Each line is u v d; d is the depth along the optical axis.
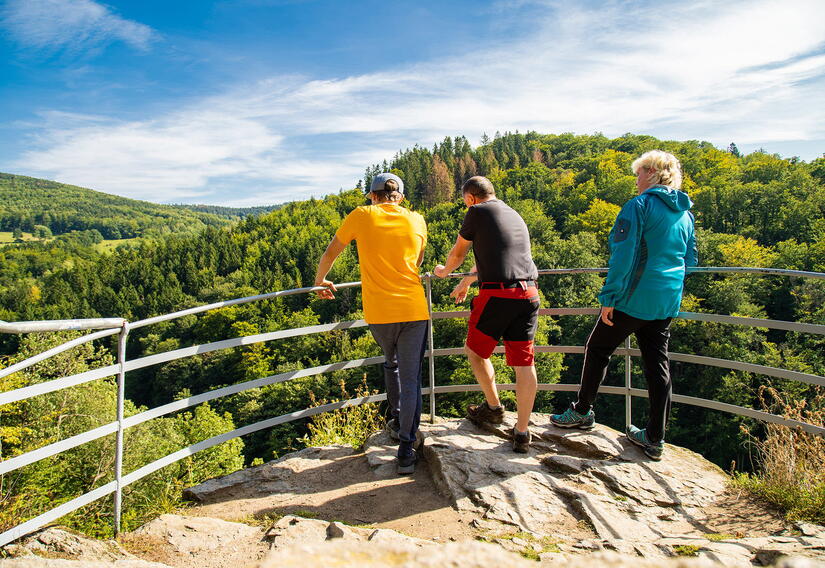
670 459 3.01
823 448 2.81
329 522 2.36
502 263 2.80
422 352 2.95
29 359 1.97
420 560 0.77
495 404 3.23
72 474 12.19
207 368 51.28
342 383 4.87
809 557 1.87
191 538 2.28
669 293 2.73
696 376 29.52
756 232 62.28
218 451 17.36
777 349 29.23
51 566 1.63
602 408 28.77
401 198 3.03
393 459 3.05
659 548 2.09
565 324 38.47
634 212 2.69
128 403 17.17
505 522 2.38
